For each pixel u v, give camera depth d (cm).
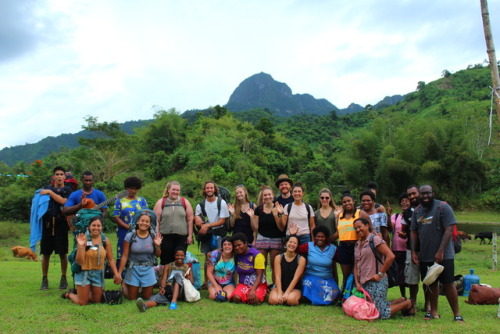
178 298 615
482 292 643
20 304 584
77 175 3641
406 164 3653
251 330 472
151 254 623
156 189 3553
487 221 3195
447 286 529
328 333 464
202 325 490
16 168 4416
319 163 4969
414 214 568
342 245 615
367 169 4088
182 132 5238
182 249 616
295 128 8300
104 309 556
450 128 3819
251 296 591
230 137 5166
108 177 3894
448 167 3691
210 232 709
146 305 569
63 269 698
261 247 680
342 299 594
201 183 3769
